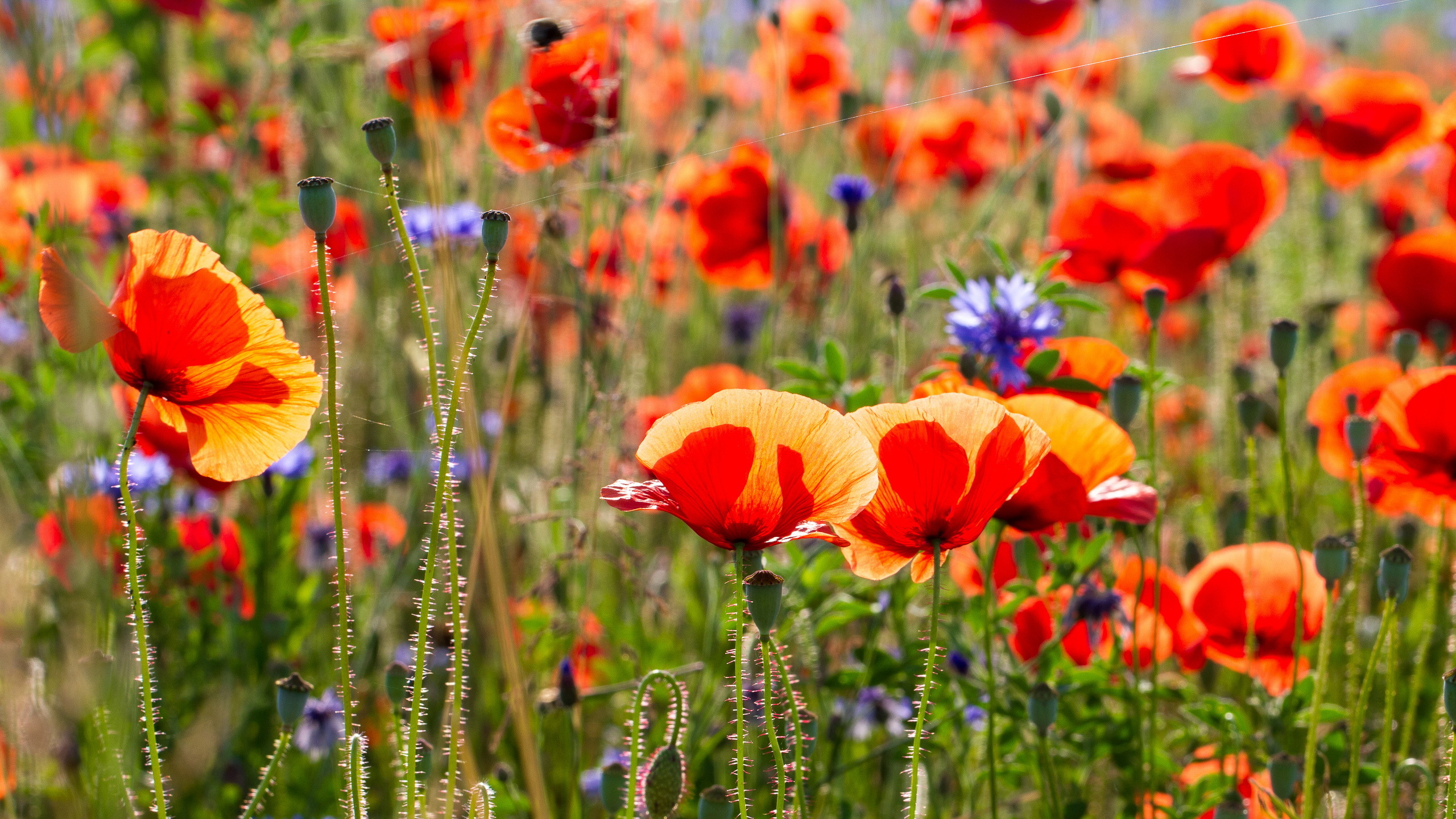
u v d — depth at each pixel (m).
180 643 1.90
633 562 1.94
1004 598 1.83
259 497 2.01
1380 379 1.85
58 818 1.58
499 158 2.15
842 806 1.77
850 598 1.82
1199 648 1.81
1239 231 2.17
